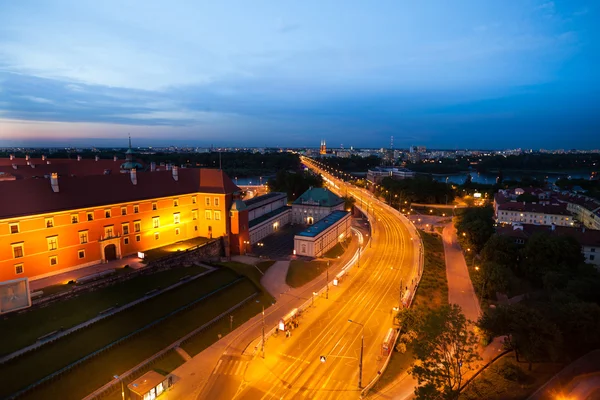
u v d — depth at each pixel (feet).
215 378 192.24
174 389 182.70
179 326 229.04
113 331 208.13
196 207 370.32
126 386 178.60
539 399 179.11
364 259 388.98
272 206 520.01
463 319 161.79
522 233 384.68
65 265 266.77
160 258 290.76
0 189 241.35
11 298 204.03
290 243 429.79
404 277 337.93
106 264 285.64
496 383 193.67
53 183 265.95
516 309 211.00
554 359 198.70
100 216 286.66
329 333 239.09
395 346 226.79
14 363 171.94
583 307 211.61
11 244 237.45
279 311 269.44
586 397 179.11
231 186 380.37
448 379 164.04
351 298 291.38
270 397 179.73
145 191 324.19
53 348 185.88
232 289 282.77
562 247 317.22
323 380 193.36
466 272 362.94
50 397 162.91
